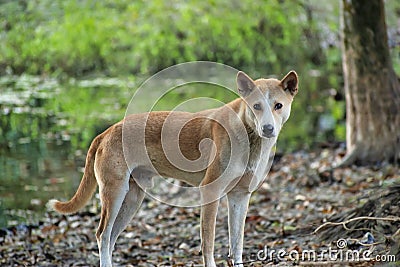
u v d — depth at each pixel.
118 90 23.19
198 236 9.10
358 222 7.71
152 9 22.33
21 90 23.69
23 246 8.94
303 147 14.98
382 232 7.27
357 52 12.00
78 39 23.64
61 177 12.88
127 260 8.20
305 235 8.29
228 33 21.69
